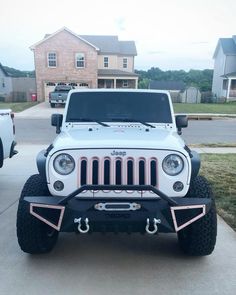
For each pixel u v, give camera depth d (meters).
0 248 3.96
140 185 3.14
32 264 3.62
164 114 4.47
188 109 28.12
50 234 3.86
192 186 3.61
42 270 3.51
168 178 3.31
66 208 3.20
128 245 4.10
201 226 3.54
